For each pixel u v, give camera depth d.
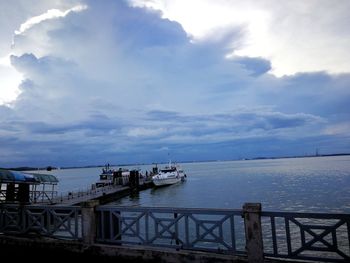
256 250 7.04
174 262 7.71
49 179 28.75
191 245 7.94
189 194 54.91
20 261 9.68
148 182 70.69
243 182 74.62
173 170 81.31
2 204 10.80
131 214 26.09
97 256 8.65
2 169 19.25
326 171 100.31
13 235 10.26
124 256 8.30
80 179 151.88
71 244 9.05
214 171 161.88
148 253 8.02
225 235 20.58
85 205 9.07
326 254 16.31
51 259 9.27
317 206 34.47
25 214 10.31
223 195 50.16
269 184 64.69
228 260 7.23
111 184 62.75
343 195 41.50
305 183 62.06
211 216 26.17
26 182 20.16
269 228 22.14
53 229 9.73
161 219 8.36
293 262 6.84
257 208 7.12
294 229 21.50
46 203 29.06
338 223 6.64
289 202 38.47
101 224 9.05
